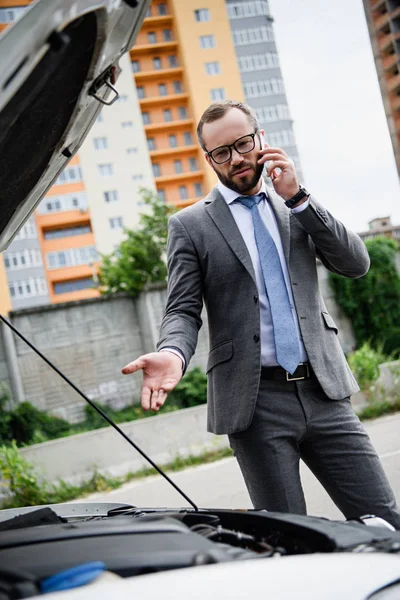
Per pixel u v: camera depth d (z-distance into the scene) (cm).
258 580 112
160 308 2012
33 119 170
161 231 3309
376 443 796
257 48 7712
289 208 262
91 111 196
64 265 6556
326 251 267
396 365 1036
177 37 7194
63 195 6625
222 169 267
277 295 265
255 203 274
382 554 125
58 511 208
